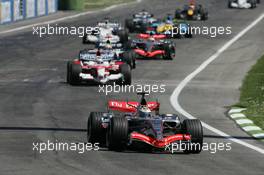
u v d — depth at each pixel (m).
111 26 176.75
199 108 96.38
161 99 102.56
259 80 124.00
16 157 62.75
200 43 186.88
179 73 131.75
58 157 63.12
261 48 178.75
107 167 59.66
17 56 154.75
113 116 68.06
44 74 126.94
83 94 104.69
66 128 78.88
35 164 60.03
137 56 156.38
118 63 116.00
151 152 67.00
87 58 117.06
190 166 61.22
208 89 113.69
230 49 175.50
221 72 134.75
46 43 182.12
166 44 152.75
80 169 58.56
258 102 100.81
